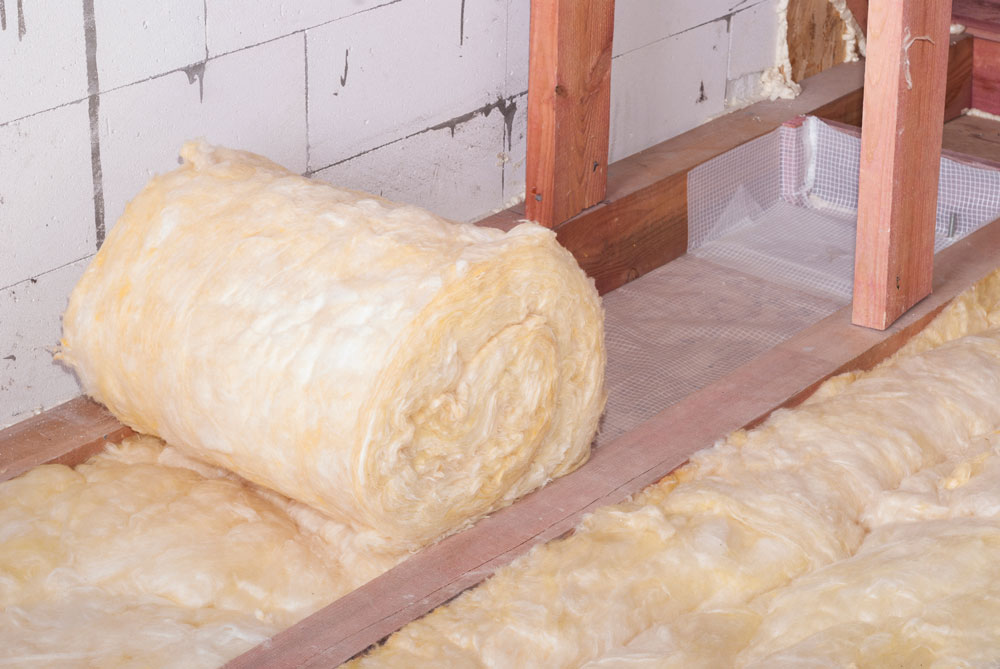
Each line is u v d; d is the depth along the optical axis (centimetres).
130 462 229
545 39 282
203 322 202
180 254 210
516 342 202
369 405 186
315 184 220
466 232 206
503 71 307
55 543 203
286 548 204
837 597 187
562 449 219
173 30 237
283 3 253
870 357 262
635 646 181
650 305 314
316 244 203
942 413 239
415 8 279
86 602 192
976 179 341
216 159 227
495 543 204
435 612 188
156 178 224
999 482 215
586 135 299
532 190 299
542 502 215
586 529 206
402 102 286
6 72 215
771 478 216
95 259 222
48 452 224
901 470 226
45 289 234
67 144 228
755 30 371
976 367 254
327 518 212
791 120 364
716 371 284
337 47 266
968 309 281
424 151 296
